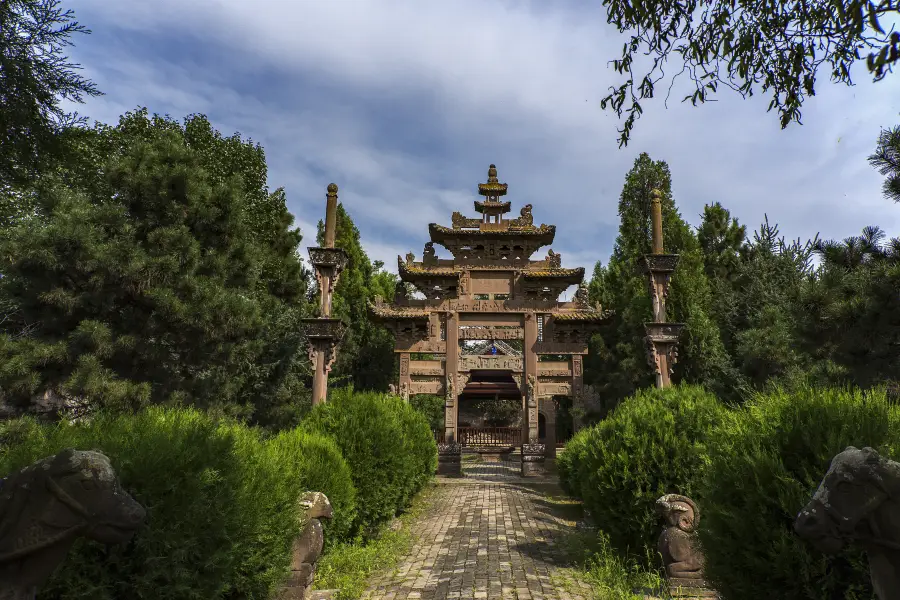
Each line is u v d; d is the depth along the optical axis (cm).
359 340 3300
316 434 873
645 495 773
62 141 902
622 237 2747
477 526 1185
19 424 838
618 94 519
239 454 521
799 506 385
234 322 1189
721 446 480
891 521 280
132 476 403
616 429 865
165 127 2055
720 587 450
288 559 595
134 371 1115
